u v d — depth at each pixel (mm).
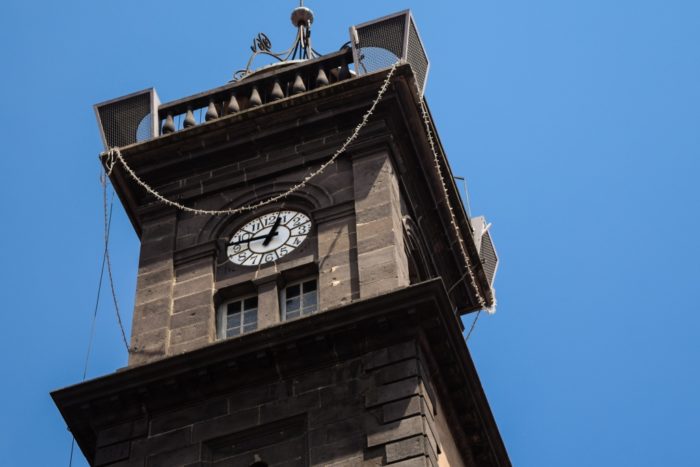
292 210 53094
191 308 50938
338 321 46938
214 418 46875
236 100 57094
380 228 50750
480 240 60531
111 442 47156
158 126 56969
